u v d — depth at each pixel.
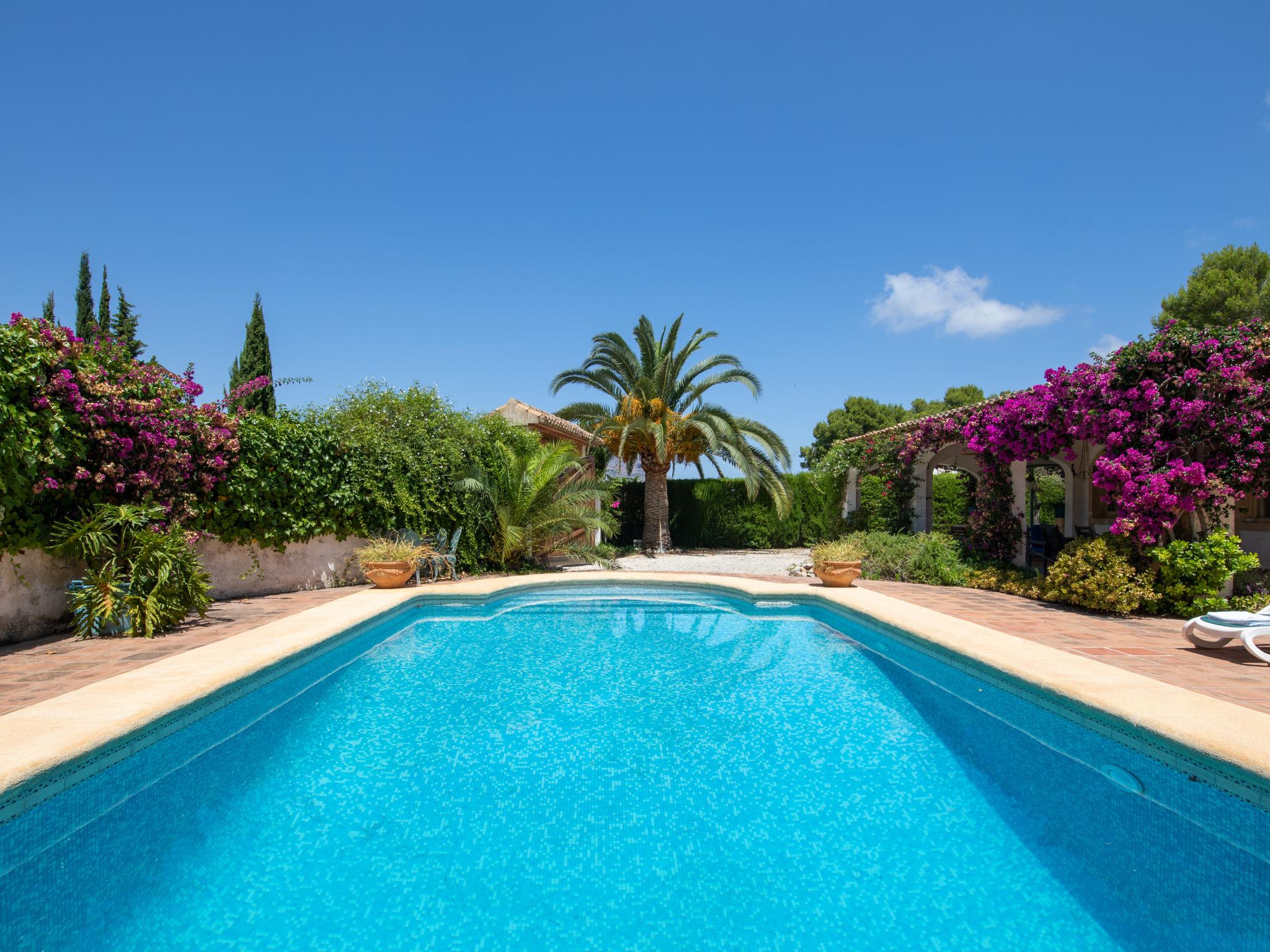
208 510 8.29
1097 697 4.09
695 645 7.21
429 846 3.10
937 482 20.06
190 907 2.64
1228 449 7.38
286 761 4.10
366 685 5.73
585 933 2.47
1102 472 8.07
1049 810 3.45
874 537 12.18
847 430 39.84
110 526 6.47
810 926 2.51
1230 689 4.35
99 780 3.44
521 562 13.02
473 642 7.37
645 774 3.91
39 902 2.68
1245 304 18.47
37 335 6.31
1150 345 8.04
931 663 6.09
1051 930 2.47
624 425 18.77
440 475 11.80
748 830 3.25
